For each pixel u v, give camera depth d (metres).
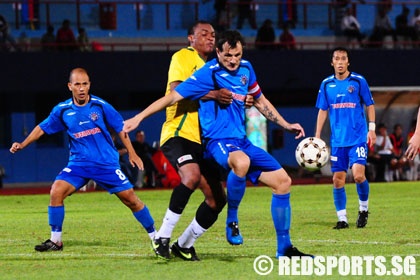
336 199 36.44
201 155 26.16
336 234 33.66
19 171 81.75
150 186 71.19
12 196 64.81
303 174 80.75
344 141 36.88
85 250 29.22
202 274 23.33
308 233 34.12
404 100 78.44
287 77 81.94
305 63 82.31
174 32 90.31
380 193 60.31
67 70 77.88
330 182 75.44
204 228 25.86
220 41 25.31
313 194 60.97
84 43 80.50
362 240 31.30
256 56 81.25
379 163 74.88
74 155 29.34
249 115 77.19
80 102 29.23
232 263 25.31
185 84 25.25
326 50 82.81
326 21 93.75
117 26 89.00
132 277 23.05
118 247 30.06
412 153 25.75
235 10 90.38
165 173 72.12
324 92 37.75
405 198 55.38
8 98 81.31
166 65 80.06
